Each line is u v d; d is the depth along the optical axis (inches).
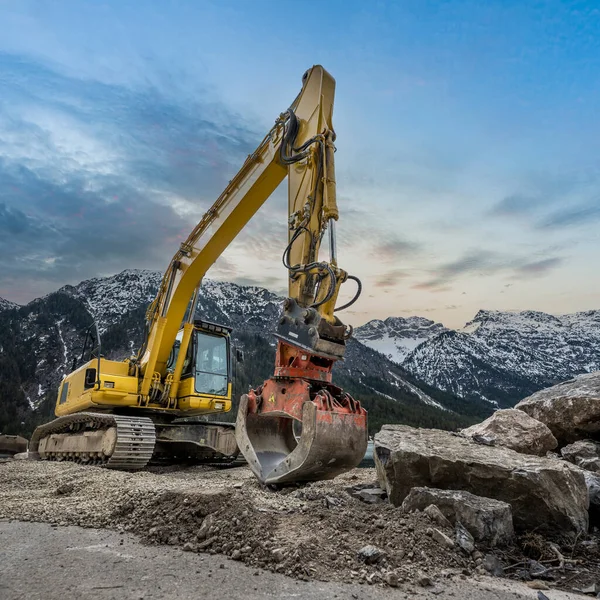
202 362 538.0
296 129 327.6
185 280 467.8
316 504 211.6
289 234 303.3
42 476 369.1
